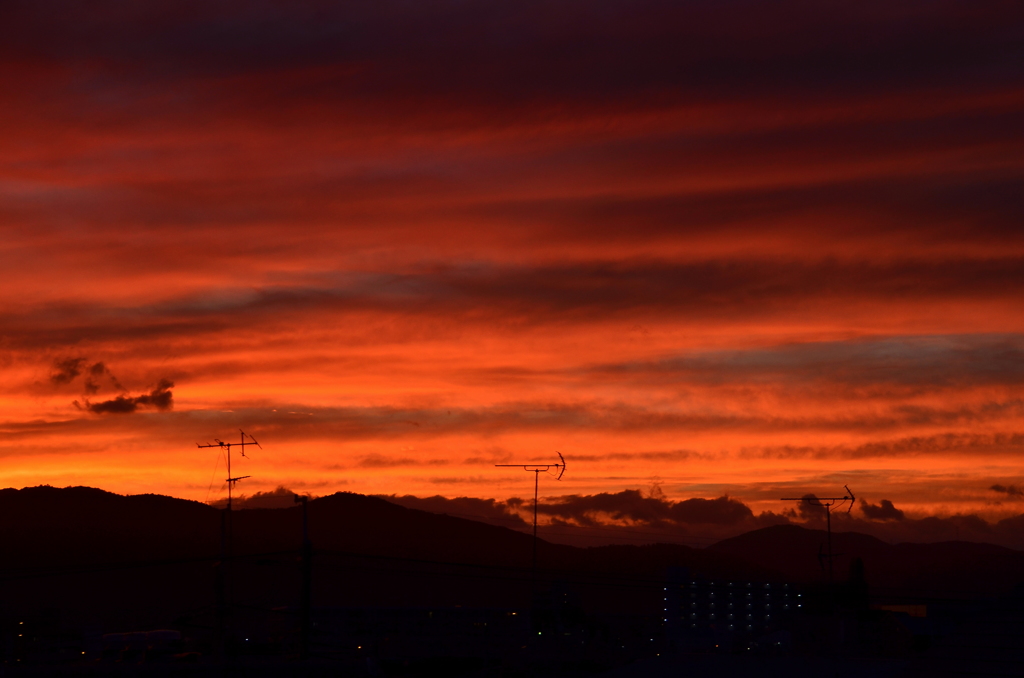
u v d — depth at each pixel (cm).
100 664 5559
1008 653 4250
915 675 4469
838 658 5162
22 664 6994
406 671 9525
